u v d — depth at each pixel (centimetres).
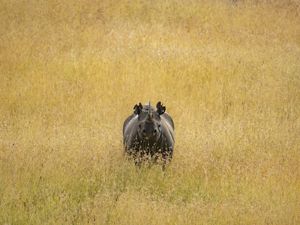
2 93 6488
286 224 3647
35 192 3934
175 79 7119
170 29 9406
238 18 10400
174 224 3550
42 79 6931
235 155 4891
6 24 9069
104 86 6775
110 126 5556
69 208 3766
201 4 10719
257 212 3775
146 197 3966
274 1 11775
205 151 4859
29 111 6081
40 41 8469
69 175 4197
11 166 4266
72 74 7188
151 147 4400
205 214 3716
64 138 4994
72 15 9650
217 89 6962
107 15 9881
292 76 7844
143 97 6506
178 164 4547
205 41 9000
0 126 5553
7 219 3531
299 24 10681
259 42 9462
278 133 5703
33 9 9769
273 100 6906
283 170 4566
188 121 5825
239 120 6100
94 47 8281
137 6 10300
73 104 6250
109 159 4541
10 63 7456
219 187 4231
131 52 8000
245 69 7825
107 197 3884
